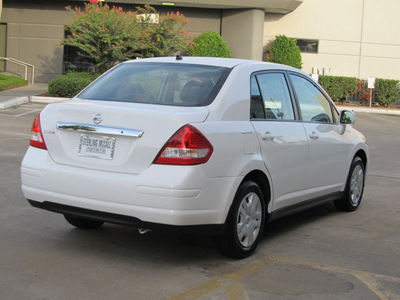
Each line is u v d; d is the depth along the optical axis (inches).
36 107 732.7
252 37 1040.2
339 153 256.8
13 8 1052.5
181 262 186.2
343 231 239.8
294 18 1102.4
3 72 1064.2
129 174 170.4
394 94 1066.7
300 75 243.3
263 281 170.9
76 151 180.5
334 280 175.0
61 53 1061.8
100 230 222.7
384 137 655.1
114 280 166.6
